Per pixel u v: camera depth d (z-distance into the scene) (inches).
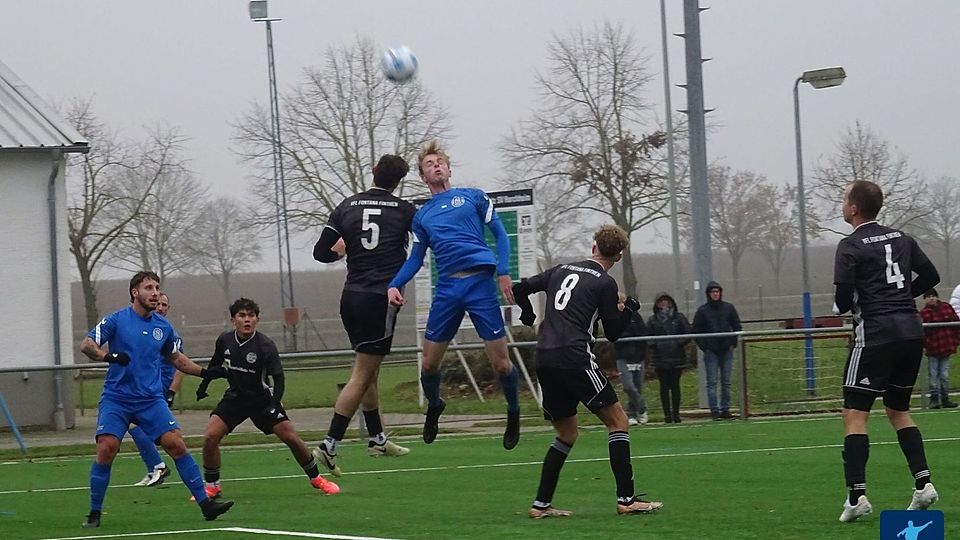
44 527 626.5
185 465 631.2
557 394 589.9
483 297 676.1
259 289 5157.5
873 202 574.6
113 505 717.3
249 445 1147.3
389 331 751.1
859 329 567.8
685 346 1251.8
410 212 762.8
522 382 1390.3
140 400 632.4
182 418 1405.0
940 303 1358.3
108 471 629.0
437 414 722.8
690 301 3248.0
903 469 770.8
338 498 715.4
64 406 1174.3
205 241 4803.2
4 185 1469.0
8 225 1470.2
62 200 1496.1
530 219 1430.9
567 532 549.0
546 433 1171.3
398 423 1240.2
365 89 2898.6
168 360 660.7
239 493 753.0
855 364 565.0
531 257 1432.1
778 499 655.1
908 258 570.3
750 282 4741.6
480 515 622.2
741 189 4690.0
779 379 1269.7
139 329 635.5
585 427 1206.3
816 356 1274.6
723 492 692.7
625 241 596.7
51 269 1488.7
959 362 1347.2
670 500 660.1
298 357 1209.4
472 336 1515.7
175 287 5137.8
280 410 732.7
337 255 764.6
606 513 613.3
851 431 563.5
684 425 1209.4
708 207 1428.4
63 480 884.6
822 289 4694.9
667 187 2824.8
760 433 1095.0
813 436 1051.9
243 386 730.2
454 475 825.5
